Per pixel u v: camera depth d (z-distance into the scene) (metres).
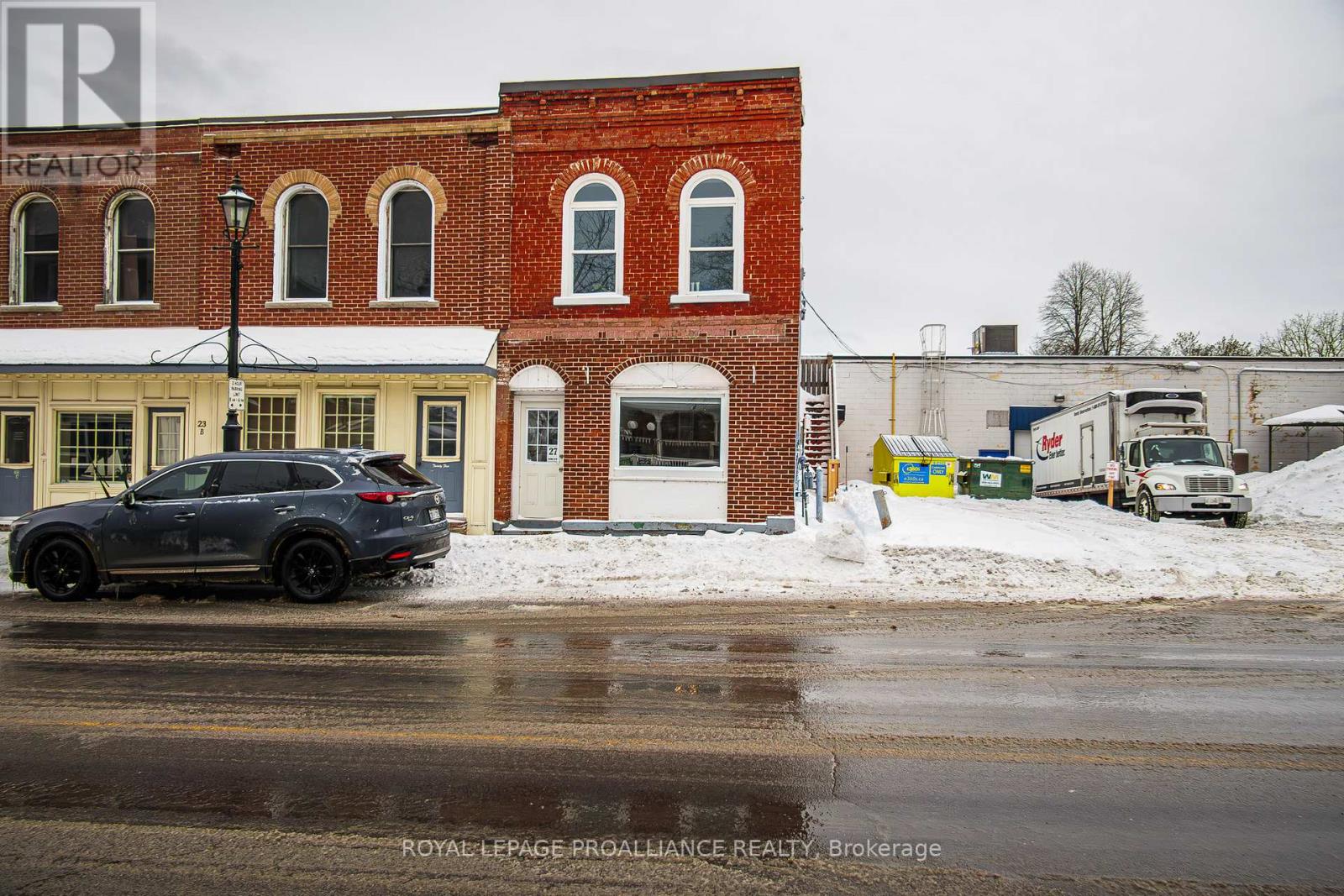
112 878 3.25
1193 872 3.33
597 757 4.56
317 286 14.95
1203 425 20.94
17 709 5.40
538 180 14.39
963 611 8.88
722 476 13.95
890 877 3.29
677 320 14.00
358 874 3.30
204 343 14.21
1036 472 27.64
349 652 7.01
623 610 8.91
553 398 14.53
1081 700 5.67
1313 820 3.80
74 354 14.14
